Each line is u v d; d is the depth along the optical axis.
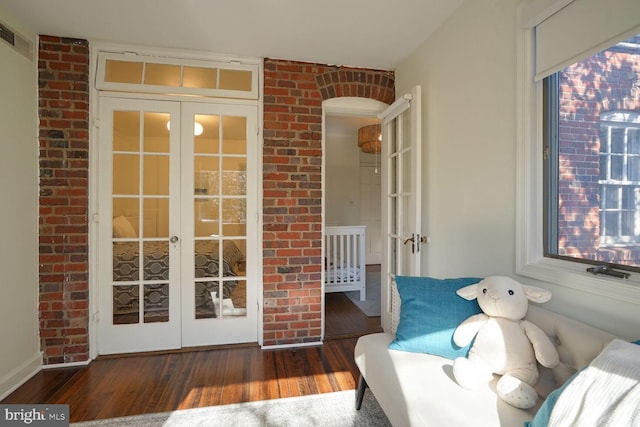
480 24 1.81
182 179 2.60
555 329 1.23
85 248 2.35
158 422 1.68
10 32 2.03
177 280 2.59
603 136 1.26
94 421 1.68
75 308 2.32
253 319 2.72
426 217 2.38
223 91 2.62
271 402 1.86
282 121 2.68
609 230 1.23
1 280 1.93
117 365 2.31
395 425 1.23
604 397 0.77
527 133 1.50
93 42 2.39
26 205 2.16
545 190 1.49
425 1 1.94
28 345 2.15
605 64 1.25
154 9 2.01
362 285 4.00
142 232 2.55
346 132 6.10
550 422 0.84
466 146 1.93
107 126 2.47
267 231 2.65
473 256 1.87
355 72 2.83
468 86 1.91
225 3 1.96
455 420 1.03
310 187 2.73
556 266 1.39
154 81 2.54
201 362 2.37
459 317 1.42
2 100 1.96
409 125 2.60
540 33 1.45
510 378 1.12
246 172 2.71
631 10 1.07
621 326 1.13
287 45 2.47
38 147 2.28
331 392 1.97
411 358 1.42
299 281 2.71
